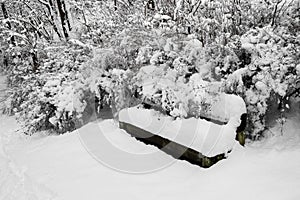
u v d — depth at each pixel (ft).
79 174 11.64
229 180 9.53
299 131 11.76
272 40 11.74
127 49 15.20
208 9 14.44
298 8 13.00
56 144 15.35
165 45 13.14
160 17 14.03
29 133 19.72
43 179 12.01
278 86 11.30
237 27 13.66
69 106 17.02
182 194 9.37
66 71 19.06
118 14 18.69
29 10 25.82
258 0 13.57
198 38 14.20
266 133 11.96
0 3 26.86
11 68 29.45
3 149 17.81
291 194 8.41
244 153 10.79
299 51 11.49
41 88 19.89
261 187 8.95
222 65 12.91
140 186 10.16
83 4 20.25
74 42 17.74
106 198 9.86
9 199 11.58
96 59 16.08
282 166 9.81
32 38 24.29
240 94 12.03
